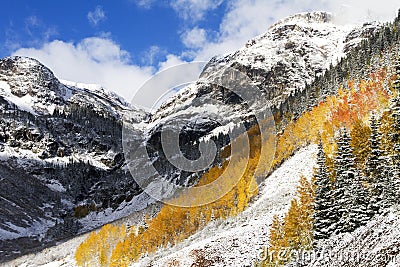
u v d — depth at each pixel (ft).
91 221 474.49
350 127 208.33
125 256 216.54
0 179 524.93
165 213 208.74
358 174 122.52
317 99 345.10
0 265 318.04
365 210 112.06
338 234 112.68
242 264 126.11
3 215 437.99
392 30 392.06
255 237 144.46
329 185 121.19
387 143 125.49
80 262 259.60
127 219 341.41
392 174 113.70
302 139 259.80
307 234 118.42
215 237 164.25
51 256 308.81
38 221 461.78
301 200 128.16
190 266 142.41
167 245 200.23
